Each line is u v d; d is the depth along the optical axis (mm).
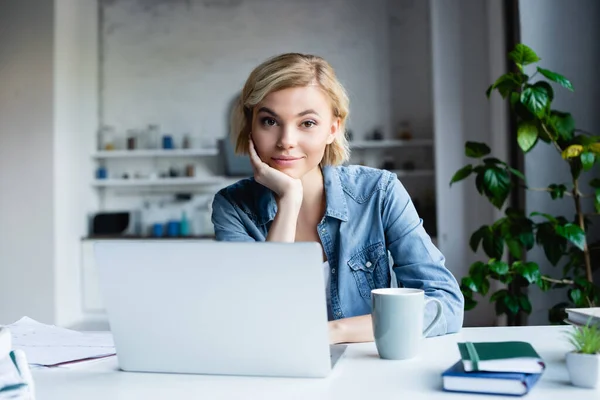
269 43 5273
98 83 5410
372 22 5160
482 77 4324
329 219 1364
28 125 4590
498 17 3969
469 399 709
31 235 4547
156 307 857
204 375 867
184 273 832
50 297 4508
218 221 1423
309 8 5234
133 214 5246
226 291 823
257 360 840
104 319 4832
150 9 5387
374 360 914
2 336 691
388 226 1347
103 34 5422
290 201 1240
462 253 4301
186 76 5348
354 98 5152
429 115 5082
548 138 2602
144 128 5359
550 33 3113
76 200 4895
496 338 1045
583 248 2455
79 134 4984
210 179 5141
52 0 4562
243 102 1300
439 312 1015
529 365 726
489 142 4297
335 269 1357
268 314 816
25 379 683
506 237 2684
